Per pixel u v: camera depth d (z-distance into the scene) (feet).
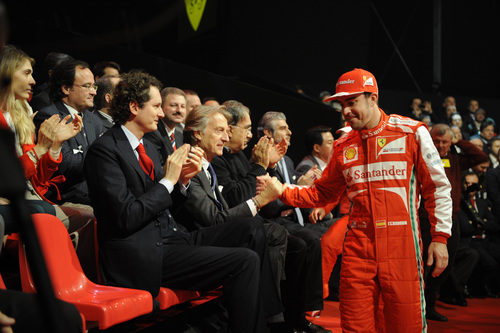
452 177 12.32
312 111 18.92
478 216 14.98
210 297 8.41
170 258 7.11
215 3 26.00
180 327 8.05
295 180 12.39
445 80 33.17
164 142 10.48
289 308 9.97
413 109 28.17
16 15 21.08
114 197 6.47
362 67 30.07
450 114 27.99
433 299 12.59
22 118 7.11
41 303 1.70
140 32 27.68
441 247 6.77
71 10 25.04
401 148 6.75
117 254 6.60
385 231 6.71
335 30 28.99
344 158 7.14
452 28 33.22
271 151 10.07
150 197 6.60
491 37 34.22
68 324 4.94
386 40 31.63
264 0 26.86
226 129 8.84
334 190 7.74
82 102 9.30
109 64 12.48
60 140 7.07
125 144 7.00
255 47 26.78
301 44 27.96
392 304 6.66
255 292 7.09
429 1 32.76
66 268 6.25
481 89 34.12
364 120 6.86
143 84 7.12
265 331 7.16
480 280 15.89
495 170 16.75
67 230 6.81
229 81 17.63
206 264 7.02
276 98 18.26
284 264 9.52
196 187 8.21
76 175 8.77
